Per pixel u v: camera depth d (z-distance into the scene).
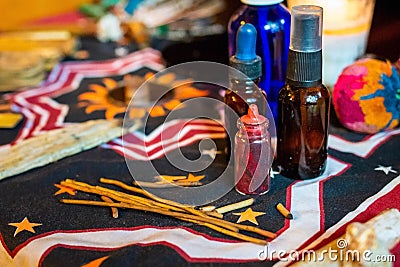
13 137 0.71
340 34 0.72
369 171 0.60
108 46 1.01
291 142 0.58
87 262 0.48
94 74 0.91
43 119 0.76
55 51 0.95
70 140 0.68
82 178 0.61
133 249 0.48
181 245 0.48
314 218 0.52
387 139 0.66
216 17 1.04
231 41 0.65
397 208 0.53
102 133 0.69
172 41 0.97
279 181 0.59
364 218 0.51
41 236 0.52
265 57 0.62
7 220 0.55
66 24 1.08
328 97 0.57
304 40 0.54
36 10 1.21
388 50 0.85
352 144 0.66
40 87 0.87
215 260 0.47
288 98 0.56
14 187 0.60
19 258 0.51
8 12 1.17
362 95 0.64
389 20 0.96
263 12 0.62
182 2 1.12
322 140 0.57
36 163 0.64
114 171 0.62
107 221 0.53
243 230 0.50
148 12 1.08
